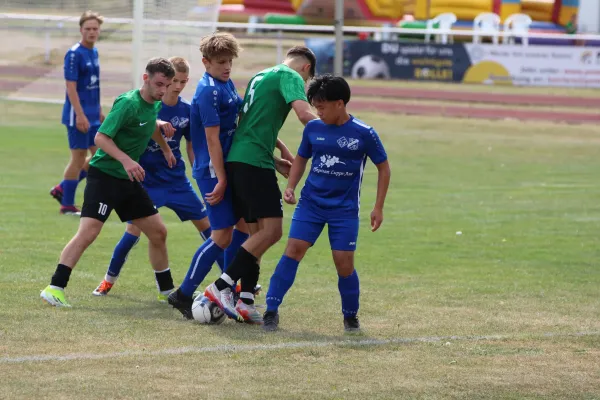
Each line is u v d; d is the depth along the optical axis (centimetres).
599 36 9006
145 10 4744
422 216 3266
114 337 1706
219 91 1839
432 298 2109
